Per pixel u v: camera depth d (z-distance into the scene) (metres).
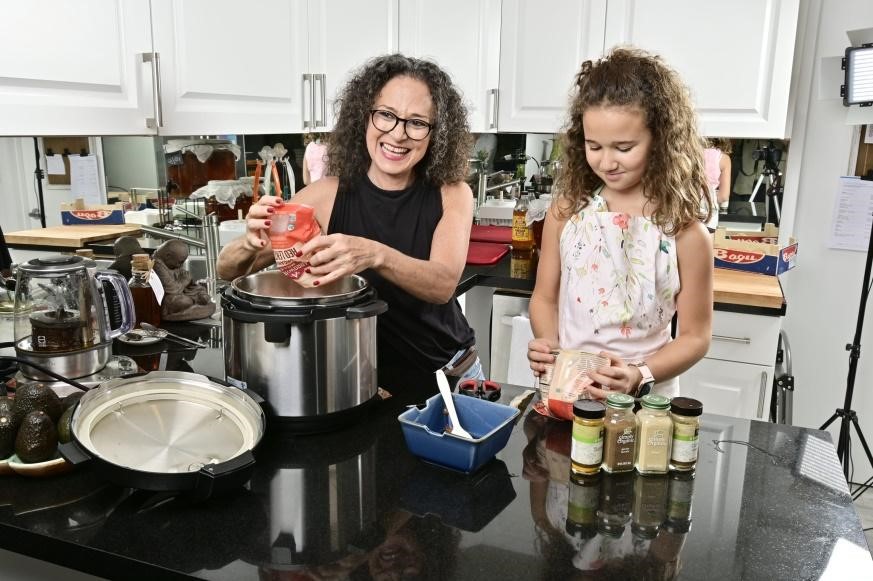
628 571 0.75
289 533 0.82
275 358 1.03
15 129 1.16
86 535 0.81
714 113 2.43
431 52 2.53
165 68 1.47
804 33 2.57
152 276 1.60
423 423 1.03
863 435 2.62
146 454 0.92
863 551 0.79
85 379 1.18
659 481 0.96
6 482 0.93
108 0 1.32
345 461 1.01
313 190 1.49
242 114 1.74
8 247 1.47
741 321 2.26
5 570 0.96
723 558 0.78
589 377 1.13
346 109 1.42
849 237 2.63
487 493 0.92
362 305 1.07
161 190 1.93
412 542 0.80
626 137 1.25
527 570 0.75
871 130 2.53
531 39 2.63
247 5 1.72
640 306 1.40
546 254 1.56
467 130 1.48
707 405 2.35
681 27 2.41
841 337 2.72
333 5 2.07
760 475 0.98
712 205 1.48
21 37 1.16
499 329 2.52
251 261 1.37
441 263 1.35
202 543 0.80
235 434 0.98
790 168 2.65
